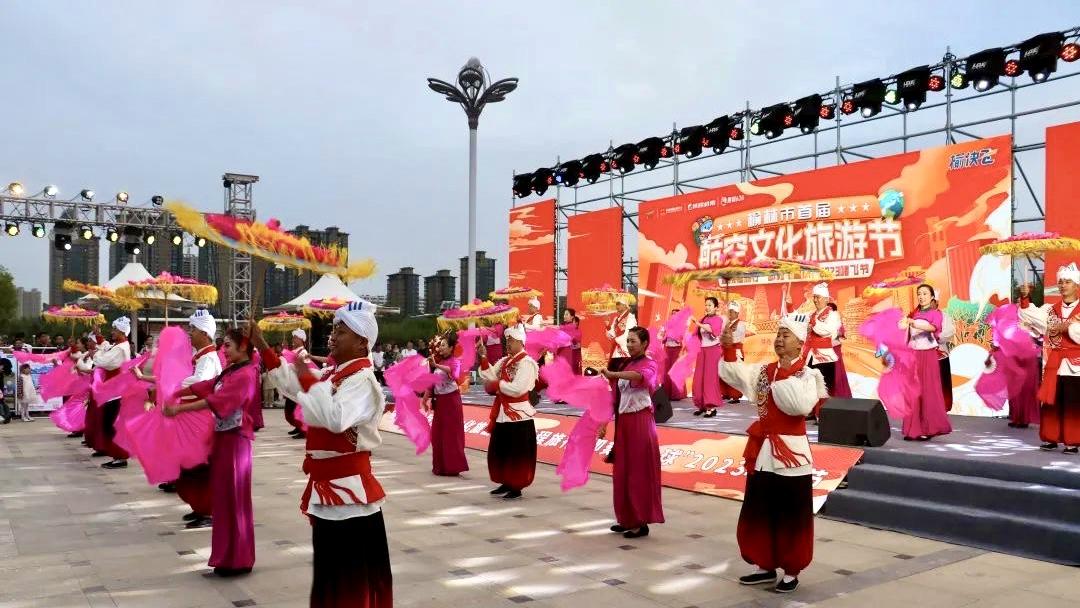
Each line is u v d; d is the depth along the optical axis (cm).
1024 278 1202
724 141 1594
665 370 1380
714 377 1123
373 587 354
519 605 457
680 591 485
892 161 1270
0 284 3988
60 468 970
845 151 1414
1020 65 1144
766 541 489
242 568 511
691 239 1614
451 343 930
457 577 514
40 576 509
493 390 806
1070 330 726
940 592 482
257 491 820
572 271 1953
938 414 827
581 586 495
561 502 773
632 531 627
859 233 1312
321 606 348
